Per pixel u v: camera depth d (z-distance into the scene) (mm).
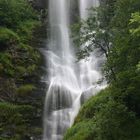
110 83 17422
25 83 27766
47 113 27406
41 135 26422
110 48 19172
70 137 19203
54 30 33812
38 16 34156
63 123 27109
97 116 16484
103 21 20547
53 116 27344
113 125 15703
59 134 26734
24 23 32344
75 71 30828
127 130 15875
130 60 15539
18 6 32812
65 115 27453
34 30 32219
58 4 35375
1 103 25969
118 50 15859
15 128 25641
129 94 16344
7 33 28969
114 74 16812
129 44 15562
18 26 31328
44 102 27672
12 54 28297
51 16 34812
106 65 17078
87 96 27859
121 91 16062
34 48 30625
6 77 27141
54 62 30844
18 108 26203
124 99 16453
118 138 15750
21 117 26078
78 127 19219
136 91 16031
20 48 28953
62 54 32031
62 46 32688
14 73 27578
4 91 26625
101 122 15781
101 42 20797
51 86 28688
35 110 26906
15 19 31453
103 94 20500
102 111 15898
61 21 34844
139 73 15023
